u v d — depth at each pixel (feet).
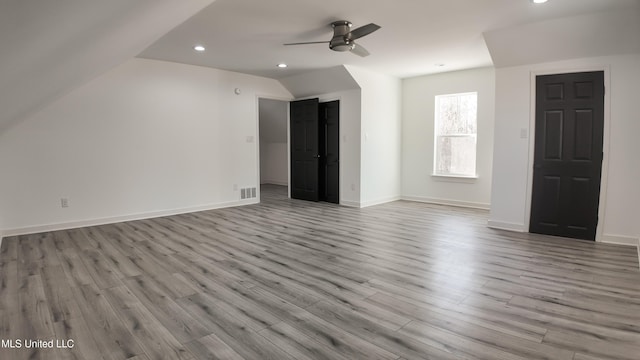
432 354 6.44
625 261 11.41
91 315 7.85
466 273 10.40
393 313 7.99
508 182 15.43
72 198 15.78
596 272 10.47
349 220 17.58
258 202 22.66
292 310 8.13
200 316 7.84
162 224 16.63
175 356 6.37
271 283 9.68
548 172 14.53
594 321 7.63
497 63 15.01
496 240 13.91
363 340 6.90
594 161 13.64
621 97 13.04
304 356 6.38
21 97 9.22
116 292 9.04
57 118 15.23
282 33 13.61
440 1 10.68
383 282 9.75
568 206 14.23
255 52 16.37
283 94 23.47
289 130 24.53
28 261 11.31
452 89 21.20
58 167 15.37
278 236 14.53
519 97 14.87
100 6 5.69
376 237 14.38
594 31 12.37
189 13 9.28
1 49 5.43
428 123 22.43
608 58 13.10
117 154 16.89
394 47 15.58
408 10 11.37
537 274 10.32
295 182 24.47
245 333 7.15
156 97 17.93
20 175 14.51
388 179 22.98
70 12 5.37
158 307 8.25
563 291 9.16
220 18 11.98
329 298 8.77
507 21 12.39
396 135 23.31
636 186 13.02
